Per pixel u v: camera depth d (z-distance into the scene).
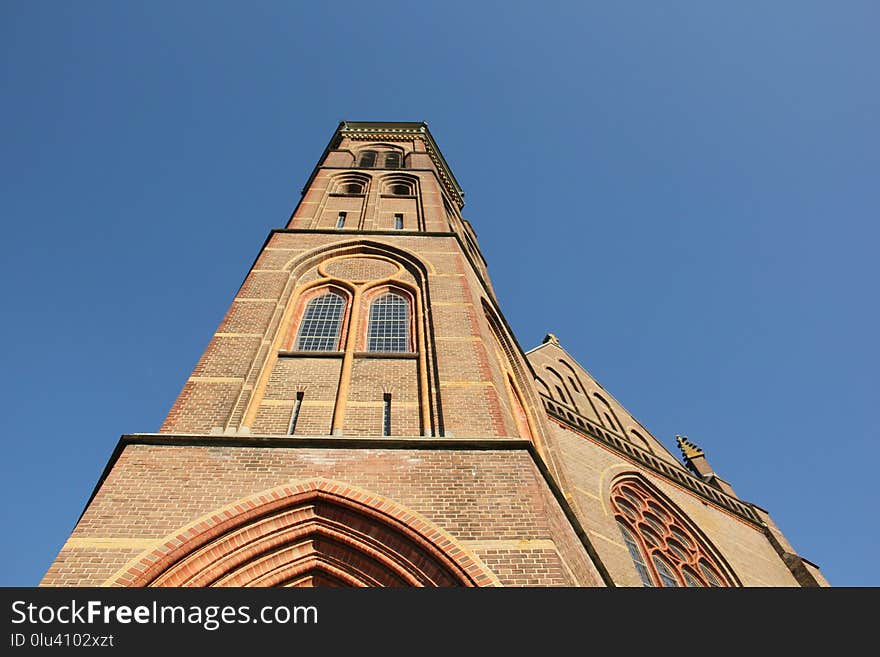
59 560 7.83
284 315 14.70
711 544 21.27
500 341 18.97
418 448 10.20
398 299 16.09
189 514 8.70
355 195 23.69
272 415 11.41
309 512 9.14
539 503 9.19
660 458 24.20
